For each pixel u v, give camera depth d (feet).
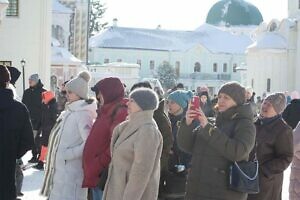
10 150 22.86
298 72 191.42
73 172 22.26
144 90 19.04
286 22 195.83
